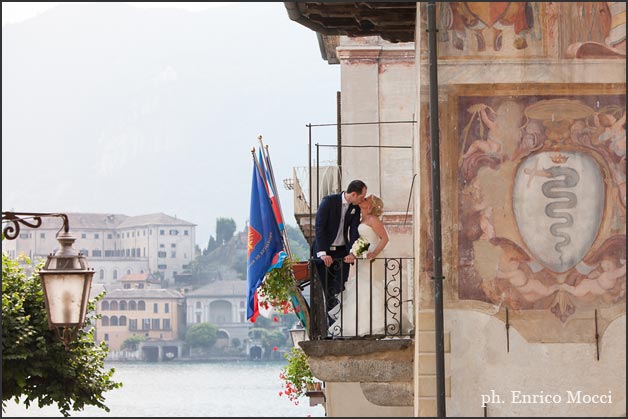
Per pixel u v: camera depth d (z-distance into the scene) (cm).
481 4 1372
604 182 1358
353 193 1566
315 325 1517
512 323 1341
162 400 15112
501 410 1332
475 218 1353
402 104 2431
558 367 1338
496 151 1359
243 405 14725
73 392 2475
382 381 1488
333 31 1634
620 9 1370
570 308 1345
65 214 1460
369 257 1538
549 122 1362
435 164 1344
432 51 1353
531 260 1349
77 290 1430
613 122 1362
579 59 1366
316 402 2377
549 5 1371
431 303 1345
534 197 1356
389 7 1534
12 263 2473
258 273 1747
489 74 1366
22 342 2347
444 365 1330
